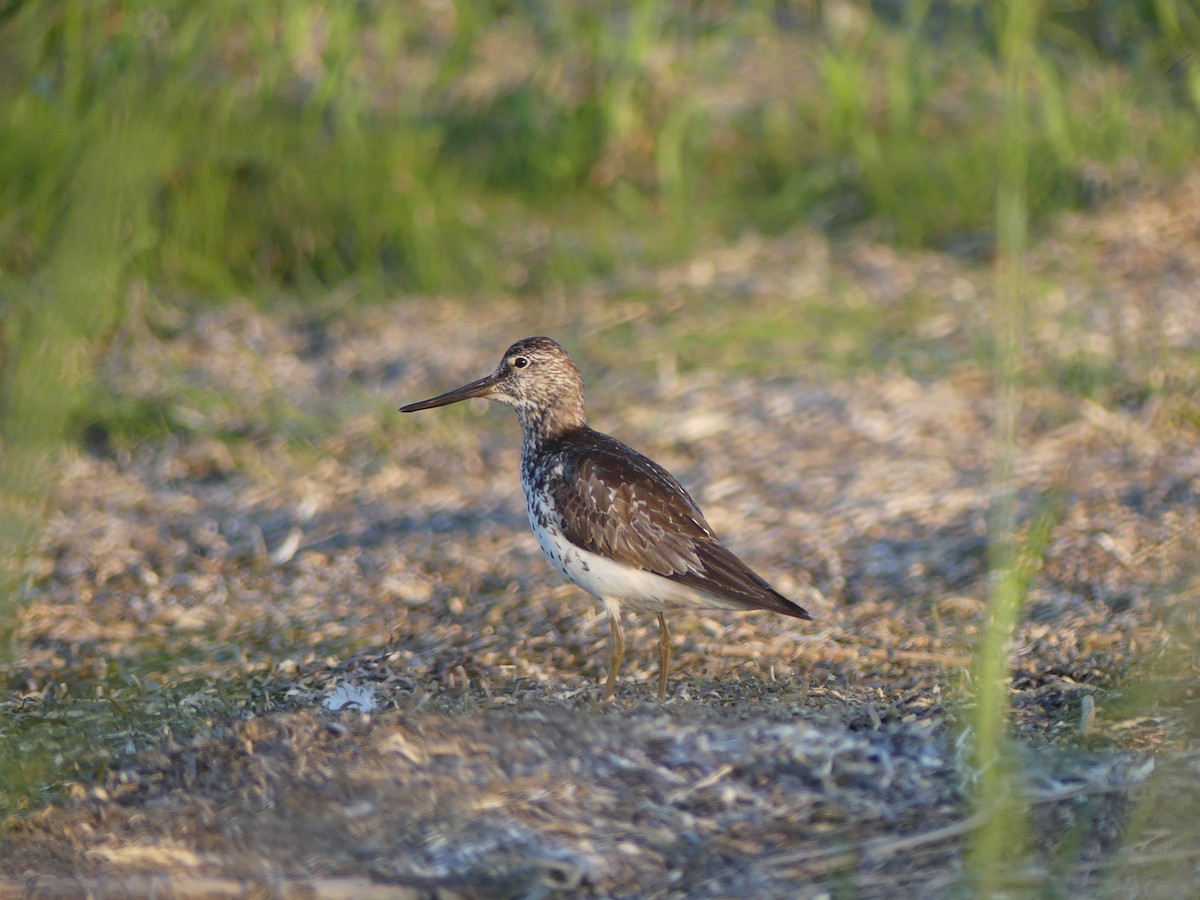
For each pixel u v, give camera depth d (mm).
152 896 7047
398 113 18641
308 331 16125
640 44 18469
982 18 19781
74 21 16203
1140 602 9977
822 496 12430
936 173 17641
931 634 9961
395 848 7359
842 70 18469
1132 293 15258
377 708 8922
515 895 7035
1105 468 12344
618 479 9328
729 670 9539
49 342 6660
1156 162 17344
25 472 6871
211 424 14320
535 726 8297
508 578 11453
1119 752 7938
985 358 14469
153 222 16375
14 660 10219
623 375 14750
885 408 13812
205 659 10258
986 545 11344
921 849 7223
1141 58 18203
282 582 11625
